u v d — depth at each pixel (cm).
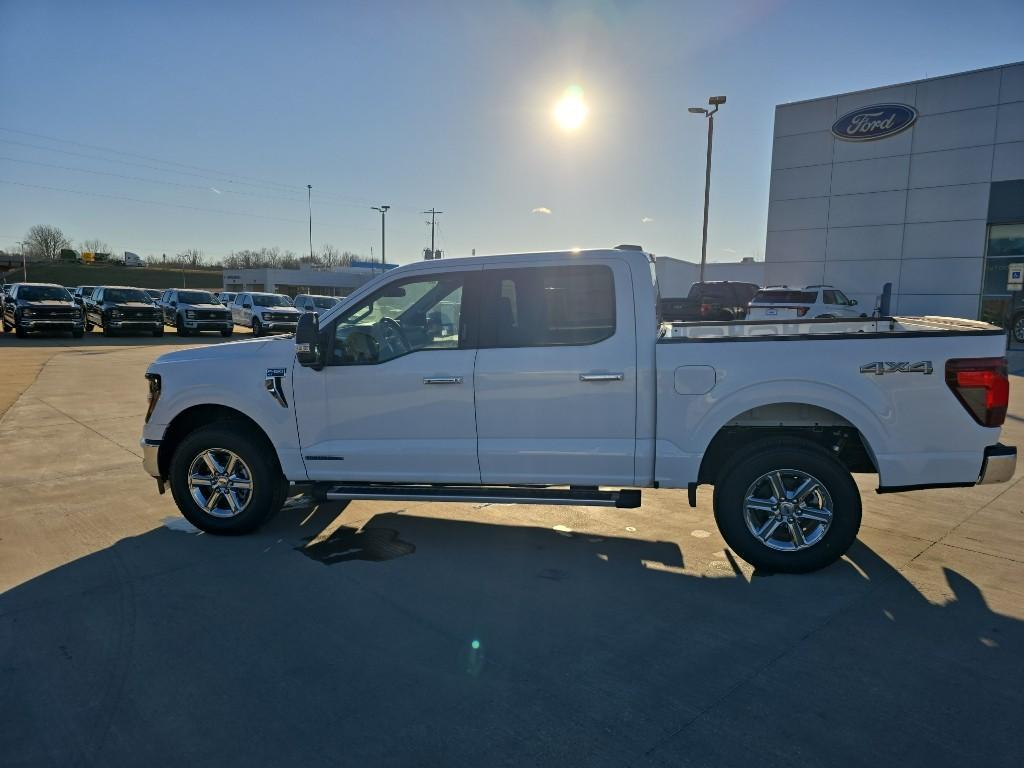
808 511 412
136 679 303
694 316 2153
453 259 455
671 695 290
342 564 439
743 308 2341
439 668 312
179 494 491
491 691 294
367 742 260
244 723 272
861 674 306
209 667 313
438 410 446
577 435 432
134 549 464
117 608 374
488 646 333
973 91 2167
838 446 442
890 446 403
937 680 301
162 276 9412
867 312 2412
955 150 2212
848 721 271
